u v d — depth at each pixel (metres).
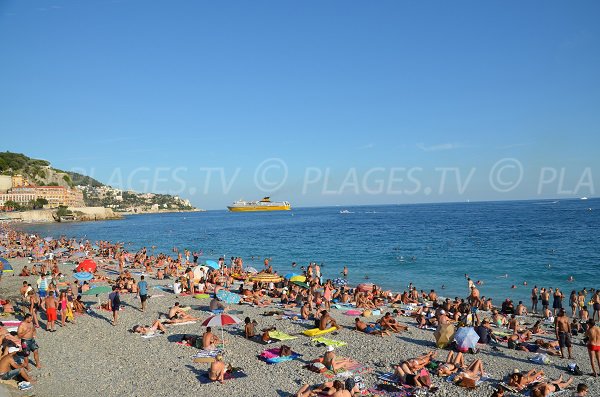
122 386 14.23
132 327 21.38
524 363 16.77
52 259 46.41
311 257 59.50
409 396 13.21
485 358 17.34
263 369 15.63
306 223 148.50
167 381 14.61
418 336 20.55
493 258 54.06
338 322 23.14
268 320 23.08
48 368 15.87
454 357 16.03
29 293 24.11
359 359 16.81
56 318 21.08
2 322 19.50
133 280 32.03
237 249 72.56
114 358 16.92
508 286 38.50
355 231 105.50
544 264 48.81
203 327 21.28
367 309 25.67
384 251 63.69
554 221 116.75
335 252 64.38
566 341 17.72
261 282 33.94
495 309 28.12
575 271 44.41
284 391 13.72
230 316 18.28
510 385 14.04
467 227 106.44
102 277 35.53
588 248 60.38
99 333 20.38
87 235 112.25
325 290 27.39
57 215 192.88
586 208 197.25
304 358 16.75
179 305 24.53
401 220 149.50
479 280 40.28
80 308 24.27
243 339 19.34
